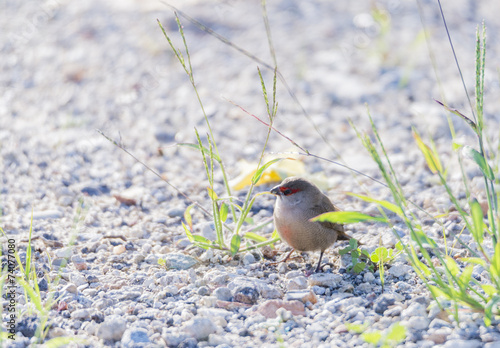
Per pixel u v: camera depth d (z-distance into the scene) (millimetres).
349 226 10039
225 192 11578
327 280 8117
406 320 7020
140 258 8930
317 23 20406
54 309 7543
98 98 16266
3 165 12641
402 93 15992
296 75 17094
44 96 16531
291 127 14531
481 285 6922
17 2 22781
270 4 21891
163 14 20812
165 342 6754
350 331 6914
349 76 17031
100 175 12367
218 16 20938
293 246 8898
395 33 19672
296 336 6938
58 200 11234
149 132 14391
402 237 9336
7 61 18516
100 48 18938
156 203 11234
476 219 6789
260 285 7914
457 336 6664
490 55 17984
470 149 7168
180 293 7984
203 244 8719
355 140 13836
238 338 6922
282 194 8656
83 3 22422
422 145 9016
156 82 17016
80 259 8836
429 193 11141
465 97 15531
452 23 20359
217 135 14273
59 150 13414
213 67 17750
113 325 6910
